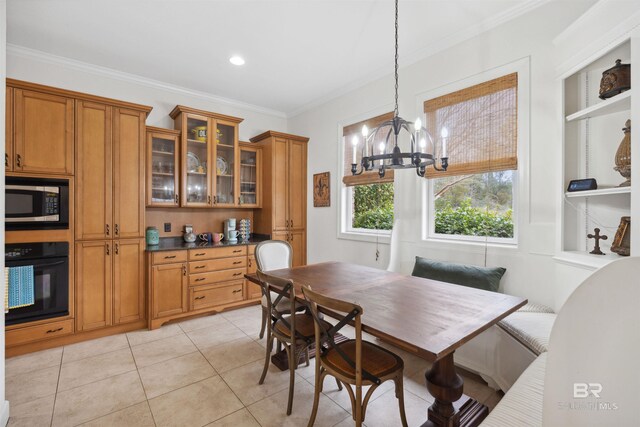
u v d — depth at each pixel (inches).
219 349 103.8
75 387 81.1
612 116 75.2
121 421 68.4
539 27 88.4
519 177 92.3
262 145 169.5
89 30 104.0
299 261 172.1
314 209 170.6
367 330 53.1
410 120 122.3
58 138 104.0
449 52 109.7
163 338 112.6
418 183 118.6
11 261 95.6
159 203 133.8
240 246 144.6
